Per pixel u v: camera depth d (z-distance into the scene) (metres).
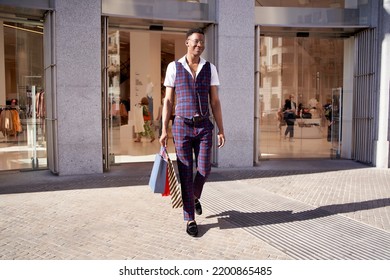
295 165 9.15
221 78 8.48
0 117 8.59
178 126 4.40
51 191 6.37
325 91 10.07
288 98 9.87
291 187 6.87
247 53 8.58
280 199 6.06
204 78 4.41
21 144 8.41
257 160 8.99
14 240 4.23
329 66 10.00
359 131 9.68
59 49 7.45
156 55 15.05
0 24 8.30
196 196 4.77
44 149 8.33
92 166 7.86
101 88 7.84
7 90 8.64
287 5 8.83
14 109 8.53
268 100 9.72
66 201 5.77
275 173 8.12
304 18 8.92
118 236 4.37
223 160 8.66
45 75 8.05
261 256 3.88
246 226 4.78
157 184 4.38
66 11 7.45
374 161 9.09
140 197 6.03
